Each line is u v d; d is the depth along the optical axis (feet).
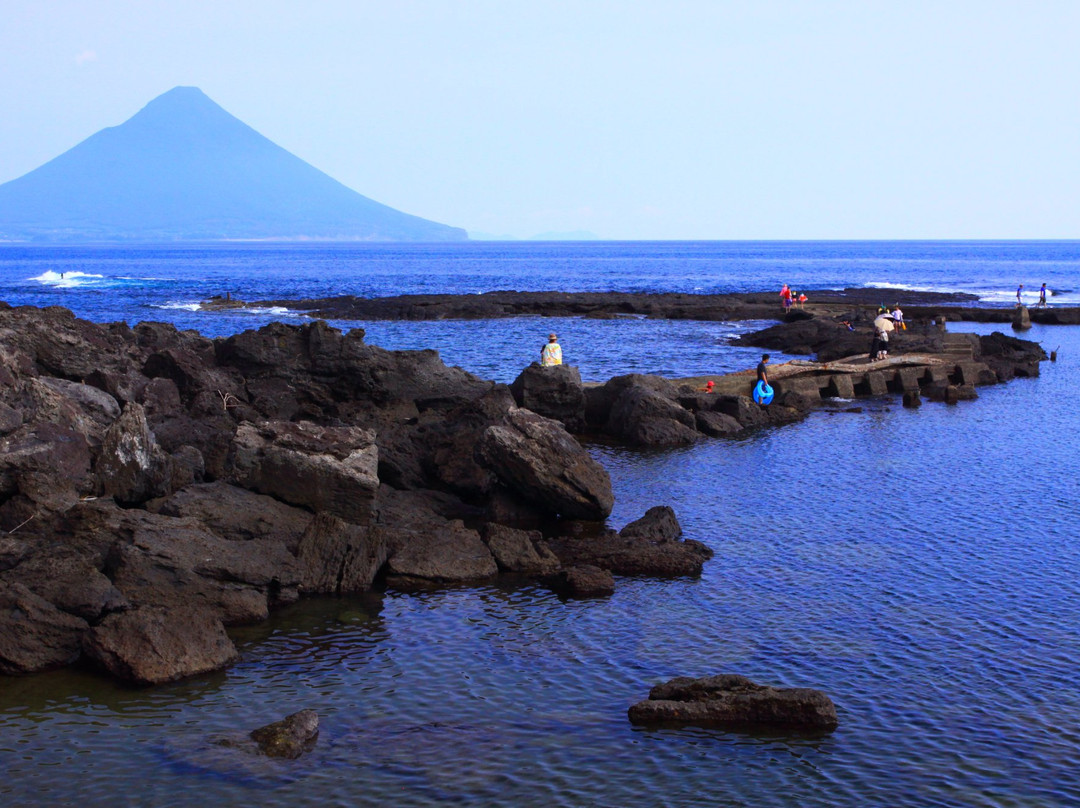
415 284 488.02
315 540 64.69
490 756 43.42
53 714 46.88
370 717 46.85
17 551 58.44
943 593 62.75
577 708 47.88
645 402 115.34
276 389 108.78
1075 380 168.25
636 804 39.81
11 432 69.62
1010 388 159.22
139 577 57.52
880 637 55.88
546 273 622.54
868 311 279.08
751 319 289.33
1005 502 84.79
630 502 85.56
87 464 71.26
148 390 95.14
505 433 77.87
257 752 43.29
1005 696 48.73
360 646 55.11
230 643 53.42
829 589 63.67
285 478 70.85
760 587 64.18
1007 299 369.91
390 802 39.86
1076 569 67.21
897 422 126.82
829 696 48.03
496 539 69.15
